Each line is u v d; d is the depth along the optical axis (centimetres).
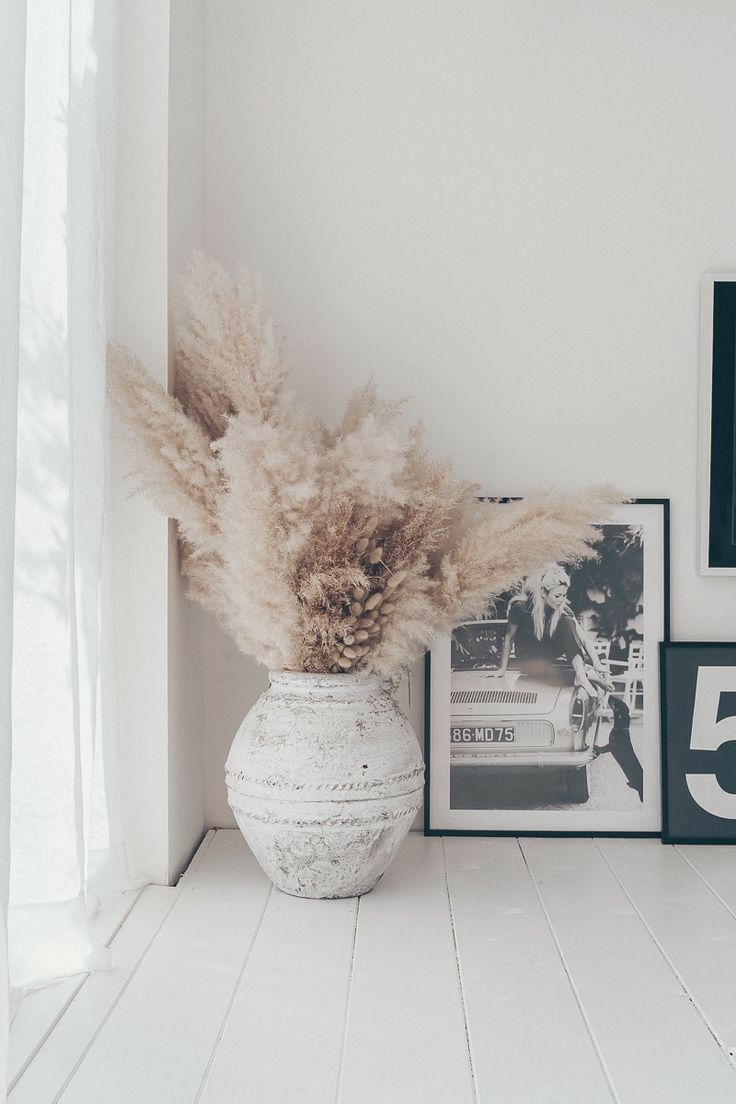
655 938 167
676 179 216
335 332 219
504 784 220
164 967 154
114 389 172
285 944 163
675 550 220
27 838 147
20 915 147
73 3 164
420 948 162
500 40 217
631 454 219
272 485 169
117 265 186
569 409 218
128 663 187
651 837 219
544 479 219
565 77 216
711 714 218
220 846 213
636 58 216
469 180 217
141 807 189
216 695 222
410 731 187
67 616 150
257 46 217
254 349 180
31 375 146
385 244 218
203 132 217
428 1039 133
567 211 217
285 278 219
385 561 183
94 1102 117
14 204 119
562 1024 137
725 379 215
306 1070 124
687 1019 139
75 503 168
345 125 217
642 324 217
